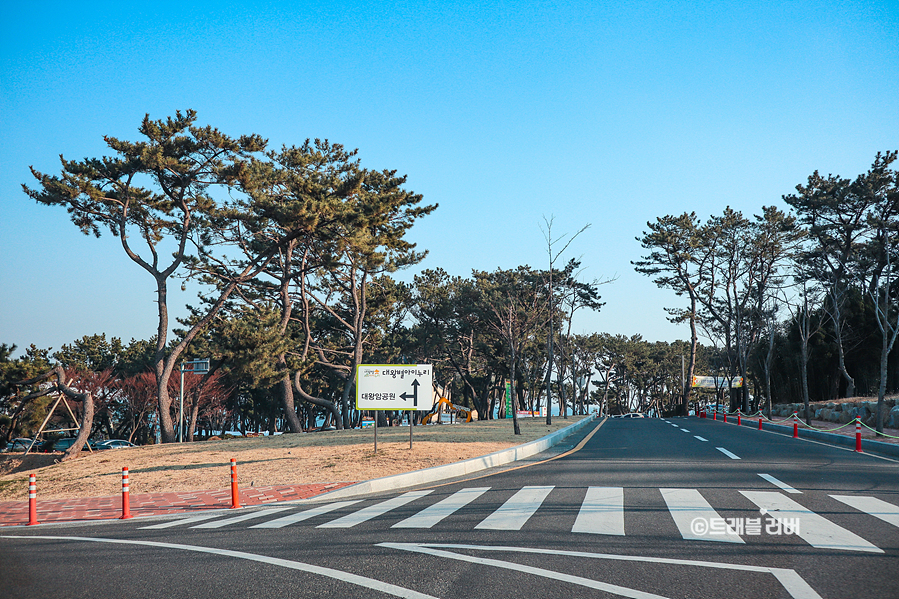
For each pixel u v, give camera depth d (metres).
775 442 21.38
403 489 12.93
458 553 6.81
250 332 35.06
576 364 84.69
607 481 12.05
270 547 7.65
